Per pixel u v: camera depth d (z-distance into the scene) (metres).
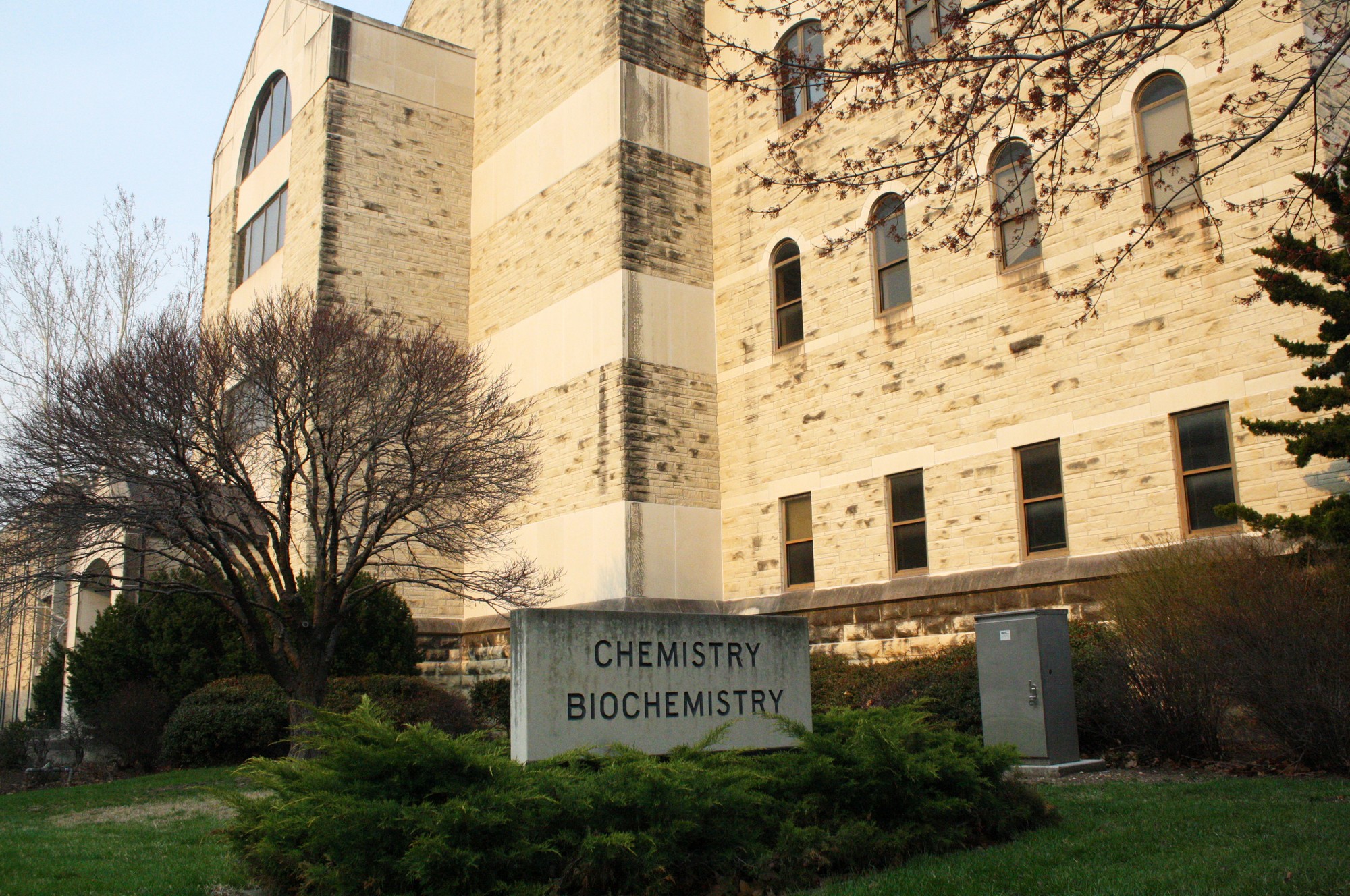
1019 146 16.47
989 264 16.59
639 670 8.34
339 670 18.92
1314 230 13.11
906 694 14.00
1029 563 15.39
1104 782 10.35
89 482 15.16
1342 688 9.88
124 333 26.83
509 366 22.30
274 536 15.70
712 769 7.16
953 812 7.80
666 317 20.23
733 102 21.41
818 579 18.48
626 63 20.69
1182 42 14.46
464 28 26.22
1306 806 8.16
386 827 6.25
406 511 15.98
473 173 24.84
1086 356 15.22
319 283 22.28
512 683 7.86
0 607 18.25
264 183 26.72
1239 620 10.55
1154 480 14.24
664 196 20.73
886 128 18.31
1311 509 11.19
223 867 8.18
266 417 16.41
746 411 20.20
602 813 6.68
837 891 6.61
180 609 19.45
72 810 13.21
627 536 18.77
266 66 27.09
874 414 17.97
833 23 9.96
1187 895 6.08
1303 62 13.30
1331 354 12.14
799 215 19.75
